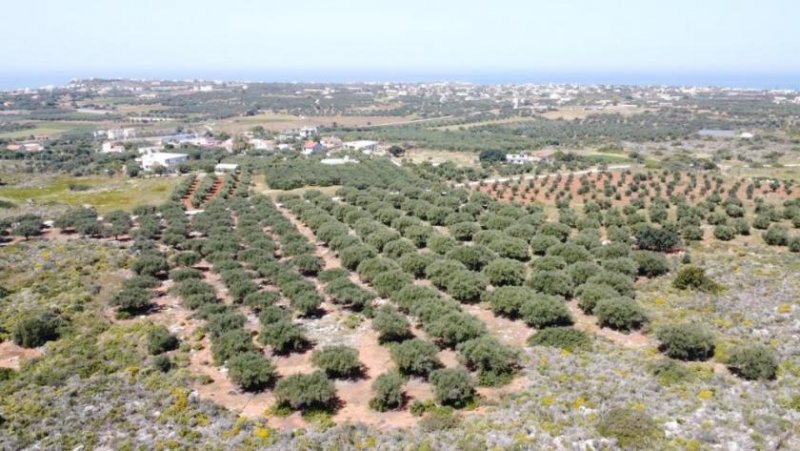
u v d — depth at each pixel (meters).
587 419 32.28
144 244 75.06
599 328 47.25
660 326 45.22
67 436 33.31
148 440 32.97
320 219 85.25
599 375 37.91
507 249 67.31
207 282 61.72
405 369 40.84
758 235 75.31
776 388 34.91
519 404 35.06
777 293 51.50
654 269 59.06
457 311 47.72
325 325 50.59
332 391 36.75
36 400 37.69
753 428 30.34
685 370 37.53
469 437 31.05
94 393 38.78
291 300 54.53
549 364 40.38
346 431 33.12
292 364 43.53
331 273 60.50
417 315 48.59
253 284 57.56
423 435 32.28
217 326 48.28
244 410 37.16
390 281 55.97
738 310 48.34
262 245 73.25
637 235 70.81
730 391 34.81
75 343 47.09
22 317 51.69
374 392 38.22
